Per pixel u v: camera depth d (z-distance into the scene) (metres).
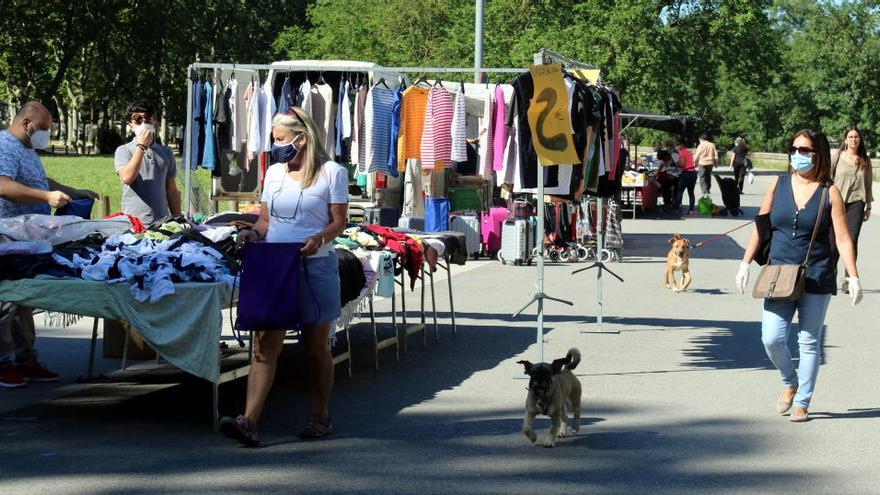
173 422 7.56
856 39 74.69
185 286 7.29
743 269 7.77
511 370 9.62
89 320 12.17
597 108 10.72
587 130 10.48
